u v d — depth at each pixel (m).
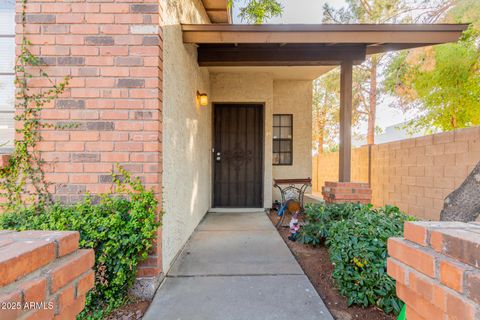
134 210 2.25
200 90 4.82
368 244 2.11
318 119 15.23
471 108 5.96
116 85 2.40
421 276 0.84
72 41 2.39
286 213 5.55
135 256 2.24
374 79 9.77
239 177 6.11
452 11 6.29
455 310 0.70
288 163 6.66
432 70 6.38
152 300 2.21
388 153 5.35
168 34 2.78
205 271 2.74
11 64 2.59
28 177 2.36
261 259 3.06
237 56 4.30
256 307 2.09
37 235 0.93
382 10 7.93
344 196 3.88
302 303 2.14
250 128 6.12
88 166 2.38
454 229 0.82
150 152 2.40
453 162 3.75
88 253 1.02
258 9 4.09
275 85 6.65
